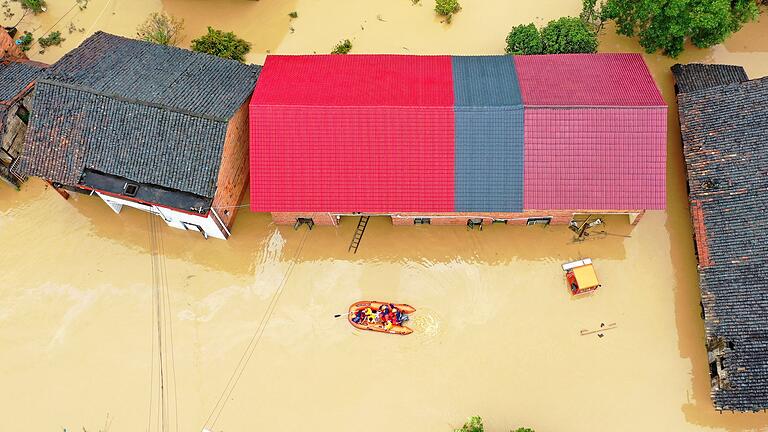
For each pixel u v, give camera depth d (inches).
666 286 1234.0
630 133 1140.5
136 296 1283.2
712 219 1160.2
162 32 1533.0
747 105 1200.8
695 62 1464.1
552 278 1256.2
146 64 1295.5
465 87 1227.9
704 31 1349.7
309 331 1235.2
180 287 1288.1
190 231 1342.3
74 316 1268.5
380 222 1332.4
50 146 1200.2
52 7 1628.9
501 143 1162.0
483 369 1186.6
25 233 1359.5
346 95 1210.0
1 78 1339.8
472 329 1219.2
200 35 1605.6
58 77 1219.9
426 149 1174.3
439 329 1221.1
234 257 1312.7
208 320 1254.9
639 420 1135.6
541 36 1381.6
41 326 1262.3
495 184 1163.9
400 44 1555.1
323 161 1180.5
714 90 1247.5
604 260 1264.8
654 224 1290.6
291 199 1185.4
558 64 1282.0
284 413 1172.5
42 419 1180.5
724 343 1074.7
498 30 1557.6
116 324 1258.6
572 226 1293.1
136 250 1330.0
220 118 1157.7
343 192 1181.1
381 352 1211.2
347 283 1275.8
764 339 1051.9
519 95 1193.4
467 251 1291.8
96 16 1628.9
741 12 1296.8
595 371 1173.7
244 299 1272.1
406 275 1277.1
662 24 1328.7
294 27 1601.9
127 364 1221.7
